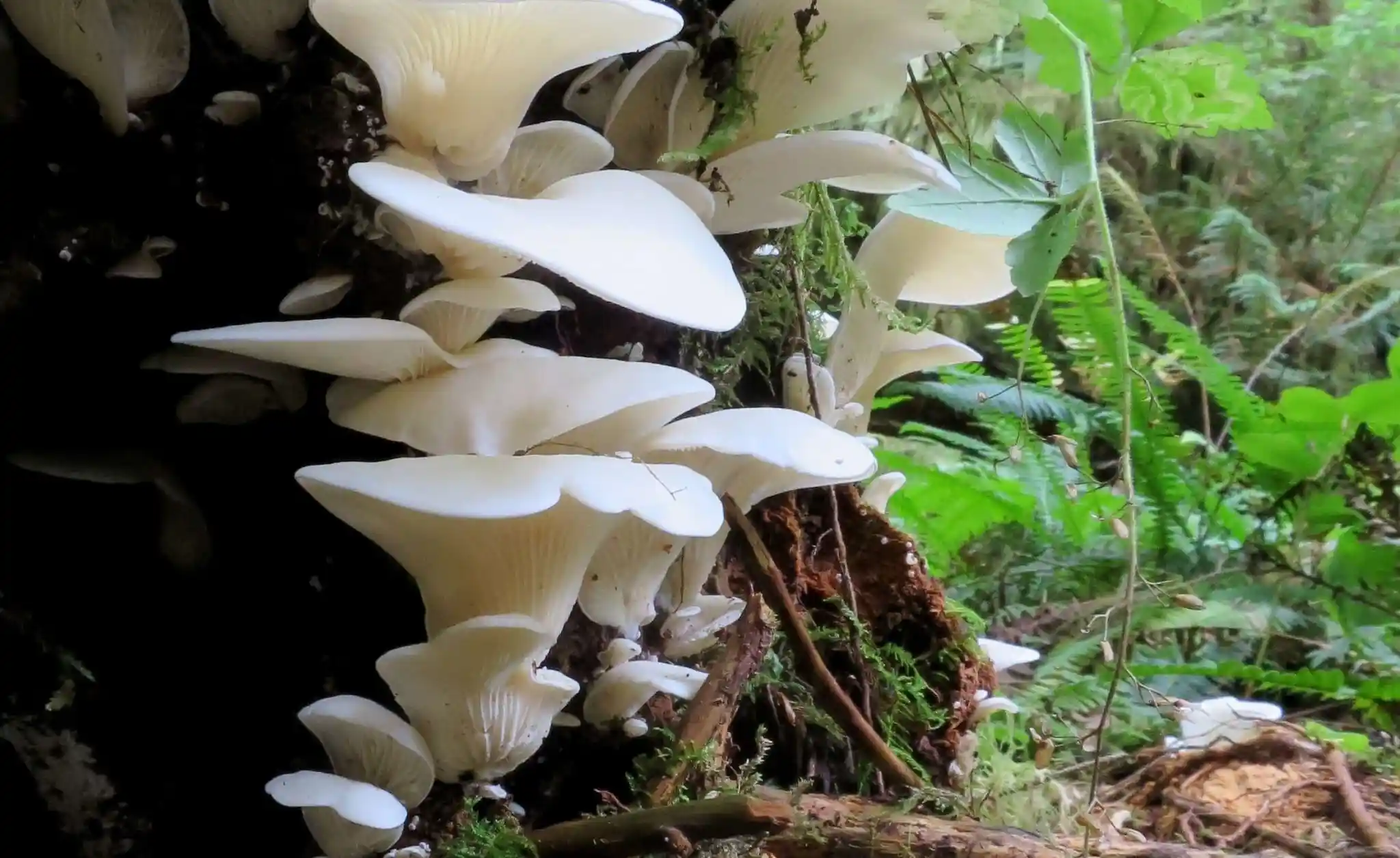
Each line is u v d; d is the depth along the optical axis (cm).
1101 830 69
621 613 65
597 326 69
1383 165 154
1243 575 109
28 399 64
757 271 75
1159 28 76
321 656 66
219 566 66
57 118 62
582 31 59
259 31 62
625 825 60
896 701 75
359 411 60
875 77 68
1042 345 163
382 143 62
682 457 64
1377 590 100
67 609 65
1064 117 143
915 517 122
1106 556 114
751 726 74
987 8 66
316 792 58
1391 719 89
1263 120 80
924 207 73
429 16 58
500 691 60
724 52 66
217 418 64
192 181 63
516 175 64
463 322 61
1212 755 78
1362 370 154
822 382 75
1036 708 92
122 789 65
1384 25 150
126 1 61
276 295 65
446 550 59
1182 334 114
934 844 62
